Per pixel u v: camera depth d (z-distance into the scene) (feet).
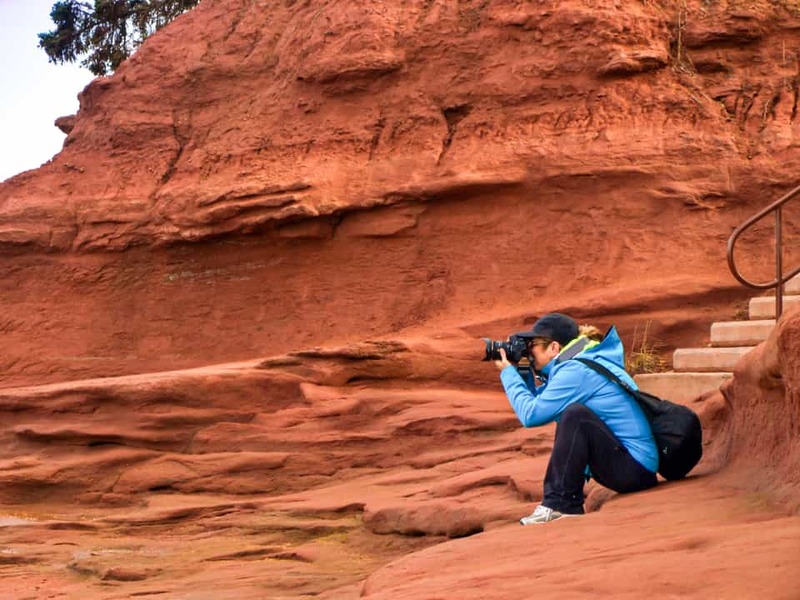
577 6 50.03
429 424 37.27
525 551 15.48
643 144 46.88
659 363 41.01
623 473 19.43
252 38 60.95
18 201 61.00
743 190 45.21
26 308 58.80
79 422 42.60
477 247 49.01
